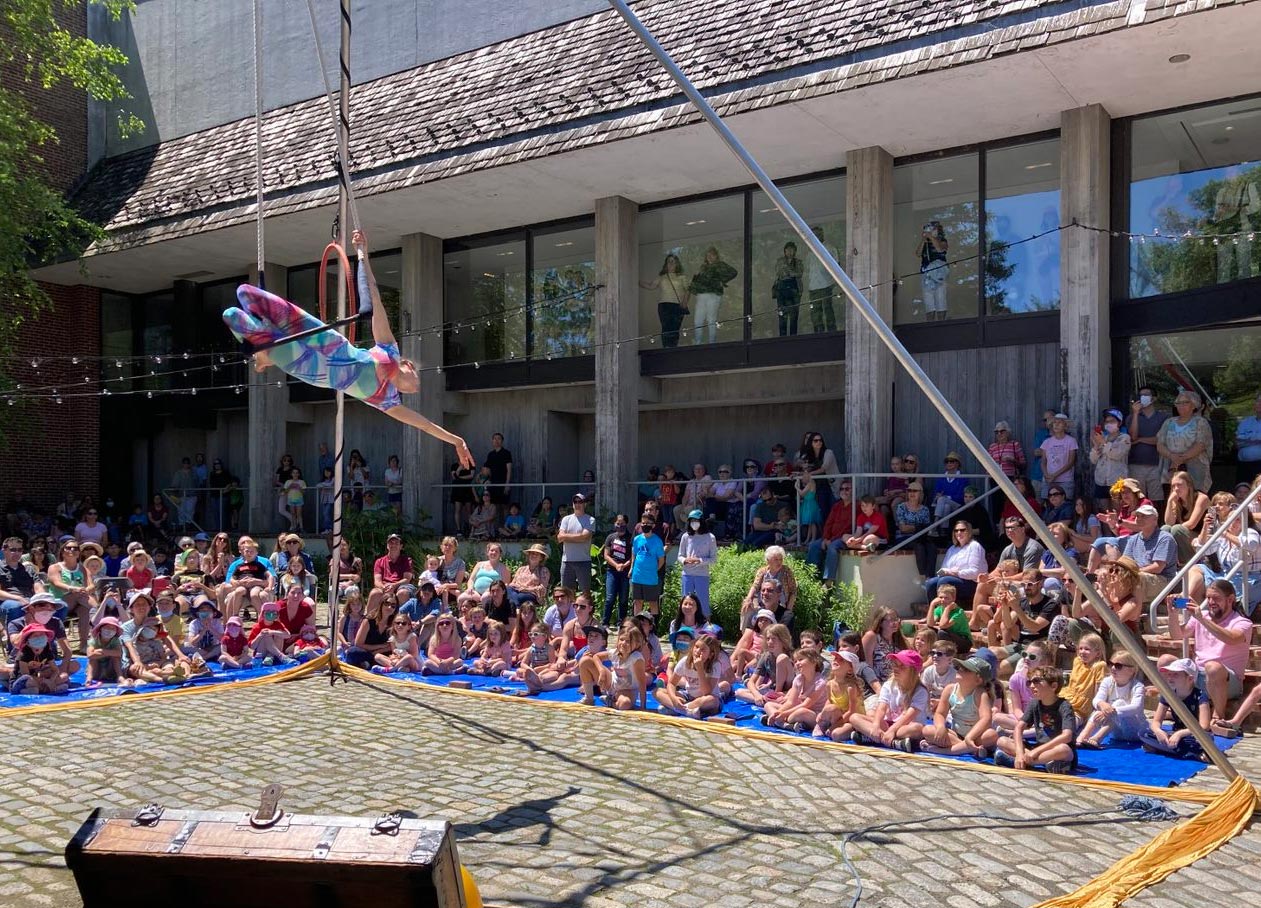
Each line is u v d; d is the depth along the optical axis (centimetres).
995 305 1406
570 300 1797
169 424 2369
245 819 340
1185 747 785
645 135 1379
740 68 1338
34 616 1040
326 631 1423
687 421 1905
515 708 968
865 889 518
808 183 1568
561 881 526
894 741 812
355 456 1989
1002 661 945
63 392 2227
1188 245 1265
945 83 1216
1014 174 1397
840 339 1523
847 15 1298
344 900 321
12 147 1848
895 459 1359
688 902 500
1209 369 1268
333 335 618
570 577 1398
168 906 339
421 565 1698
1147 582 988
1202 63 1152
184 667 1086
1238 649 861
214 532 2217
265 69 1988
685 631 973
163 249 1962
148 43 2164
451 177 1555
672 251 1692
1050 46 1111
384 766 750
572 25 1608
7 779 708
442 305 1944
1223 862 563
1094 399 1268
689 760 776
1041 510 1216
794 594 1184
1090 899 502
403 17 1811
